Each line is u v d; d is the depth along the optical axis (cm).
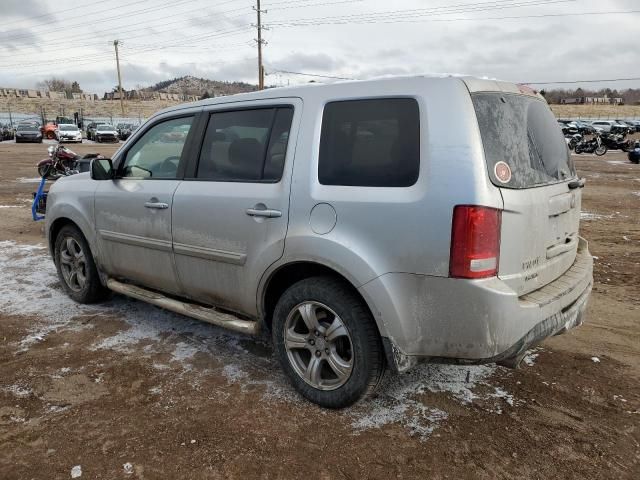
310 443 291
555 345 421
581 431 305
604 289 568
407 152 284
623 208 1149
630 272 635
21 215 994
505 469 272
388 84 300
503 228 269
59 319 466
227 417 315
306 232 310
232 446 288
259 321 356
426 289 275
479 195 262
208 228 364
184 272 392
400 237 279
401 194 281
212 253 364
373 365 300
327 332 315
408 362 290
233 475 266
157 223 400
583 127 5122
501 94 299
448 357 281
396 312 283
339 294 305
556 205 310
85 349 405
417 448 288
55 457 278
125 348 407
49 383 352
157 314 480
